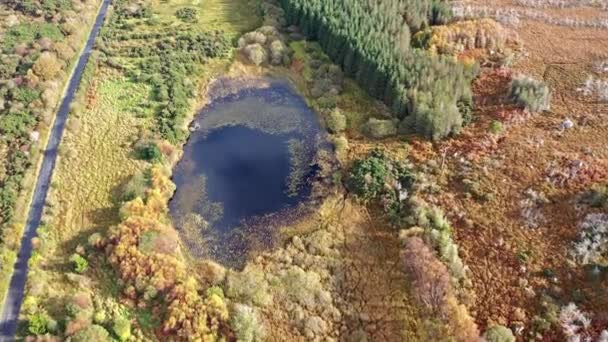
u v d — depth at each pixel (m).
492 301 52.34
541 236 56.91
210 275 58.09
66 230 63.16
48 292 56.34
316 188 67.62
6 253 59.75
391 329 52.56
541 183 61.84
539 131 68.81
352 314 54.28
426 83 73.19
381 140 71.94
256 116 79.31
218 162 72.44
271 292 56.19
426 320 51.66
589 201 58.66
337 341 52.47
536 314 50.62
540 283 53.03
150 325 53.50
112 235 59.81
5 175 68.00
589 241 55.16
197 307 53.22
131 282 56.03
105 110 79.31
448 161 67.06
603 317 49.47
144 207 63.50
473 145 68.06
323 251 59.84
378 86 76.44
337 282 57.00
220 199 67.38
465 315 50.19
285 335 52.88
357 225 62.25
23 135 73.50
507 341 48.06
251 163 72.06
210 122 78.62
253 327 52.25
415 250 55.97
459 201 61.94
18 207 64.88
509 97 73.44
